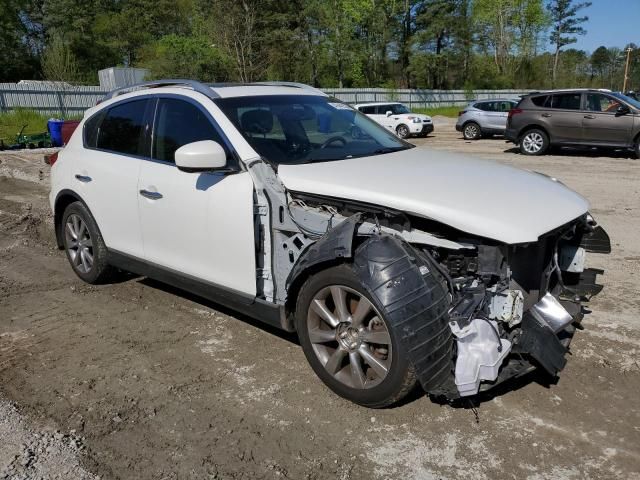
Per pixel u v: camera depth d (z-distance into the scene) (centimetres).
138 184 434
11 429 310
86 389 351
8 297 508
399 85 5825
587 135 1432
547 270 337
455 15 5766
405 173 350
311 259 312
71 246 539
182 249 411
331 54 5409
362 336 309
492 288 298
